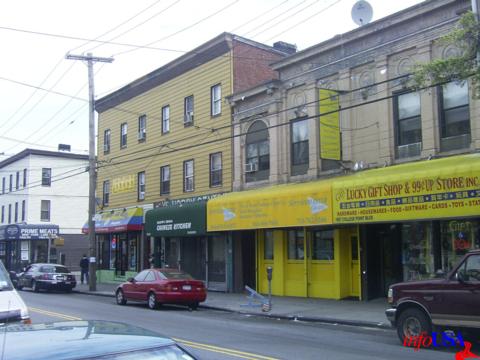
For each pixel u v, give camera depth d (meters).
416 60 17.31
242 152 24.03
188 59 27.39
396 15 17.78
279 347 10.66
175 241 28.23
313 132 20.56
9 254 50.62
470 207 13.73
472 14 11.95
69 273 28.98
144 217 30.31
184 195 27.52
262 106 23.03
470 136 15.70
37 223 49.50
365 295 18.45
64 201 51.16
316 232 20.58
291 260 21.48
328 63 20.25
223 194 24.38
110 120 34.94
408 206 15.10
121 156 33.34
